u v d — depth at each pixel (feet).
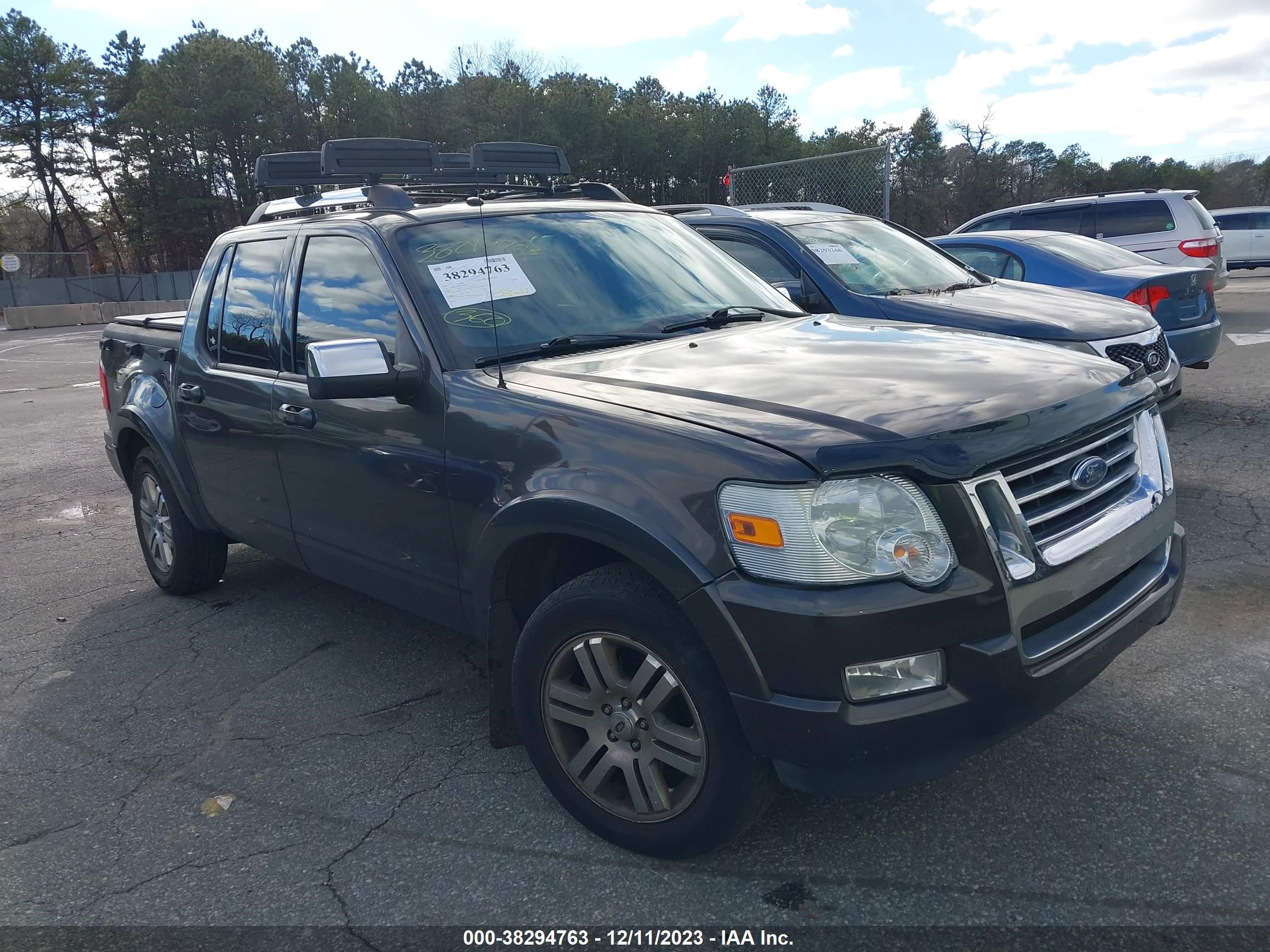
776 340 10.96
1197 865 8.48
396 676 13.58
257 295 13.64
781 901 8.39
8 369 62.39
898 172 255.50
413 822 9.98
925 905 8.23
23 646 15.48
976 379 8.93
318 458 12.10
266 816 10.27
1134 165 303.07
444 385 10.28
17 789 11.12
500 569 9.70
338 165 14.35
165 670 14.23
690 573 7.83
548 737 9.47
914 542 7.45
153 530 17.37
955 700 7.58
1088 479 8.54
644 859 9.12
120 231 222.48
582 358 10.58
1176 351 24.27
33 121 201.98
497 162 16.10
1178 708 11.18
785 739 7.61
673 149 259.39
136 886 9.20
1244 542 16.65
